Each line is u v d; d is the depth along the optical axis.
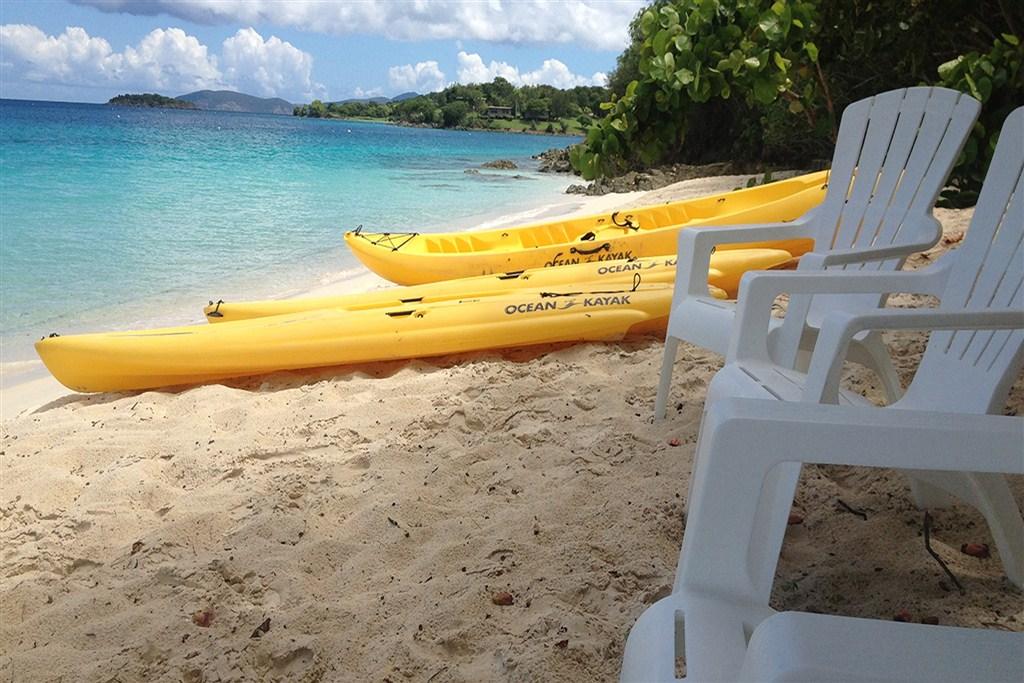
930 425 1.53
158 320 7.11
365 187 18.67
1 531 3.19
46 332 6.73
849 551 2.66
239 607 2.61
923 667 0.93
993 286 2.63
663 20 6.38
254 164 24.80
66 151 27.11
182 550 2.95
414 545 2.93
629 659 1.59
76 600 2.69
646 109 6.49
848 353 3.11
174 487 3.43
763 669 0.98
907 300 5.23
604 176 6.78
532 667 2.21
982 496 2.31
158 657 2.40
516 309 4.95
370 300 5.61
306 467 3.54
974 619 2.26
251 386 4.80
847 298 3.50
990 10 7.11
